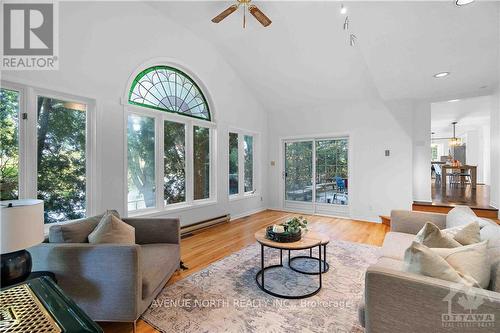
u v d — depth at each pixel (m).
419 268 1.25
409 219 2.57
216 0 3.39
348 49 3.95
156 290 1.95
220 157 4.81
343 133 5.25
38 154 2.58
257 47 4.39
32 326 0.75
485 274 1.26
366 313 1.30
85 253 1.66
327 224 4.70
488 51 2.71
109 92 3.08
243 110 5.44
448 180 9.22
